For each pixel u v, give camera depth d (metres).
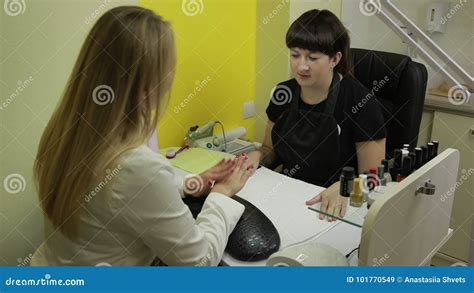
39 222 1.52
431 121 2.36
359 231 1.24
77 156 0.94
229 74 2.21
